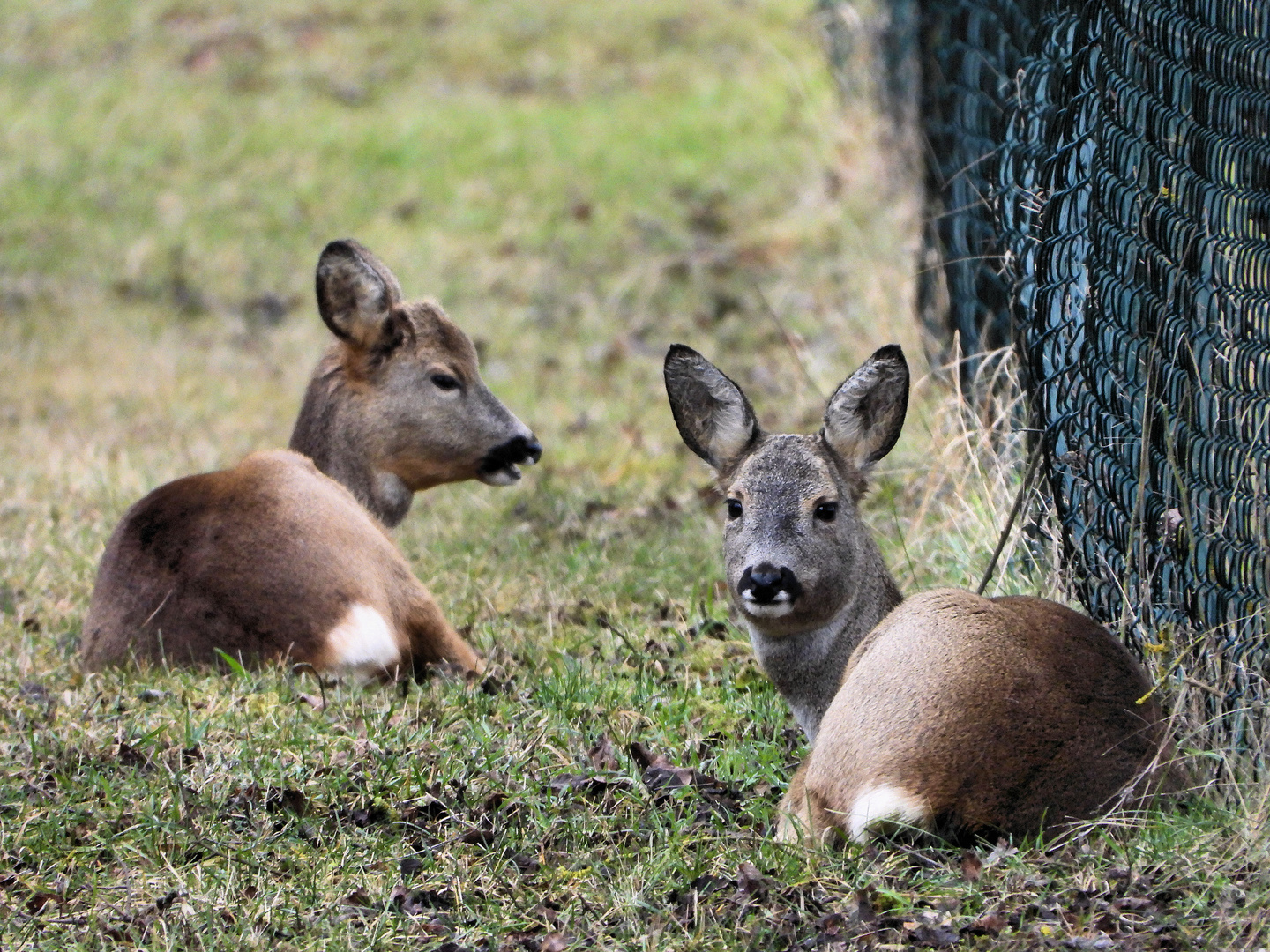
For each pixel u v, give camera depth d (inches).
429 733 382.3
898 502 545.6
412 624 453.1
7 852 336.8
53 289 960.9
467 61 1254.9
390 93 1211.9
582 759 371.9
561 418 741.9
